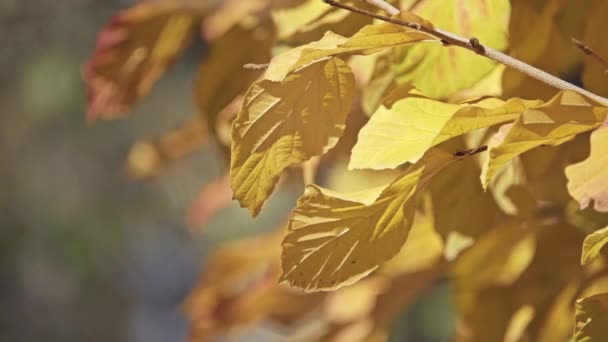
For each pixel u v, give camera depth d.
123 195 6.30
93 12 5.51
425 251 1.57
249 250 1.74
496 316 1.50
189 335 1.73
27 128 5.92
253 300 1.72
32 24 5.55
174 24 1.46
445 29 1.31
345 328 1.67
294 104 1.21
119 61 1.47
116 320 6.64
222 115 1.42
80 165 6.16
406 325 3.69
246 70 1.41
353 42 1.17
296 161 1.22
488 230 1.34
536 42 1.34
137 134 6.08
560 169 1.37
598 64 1.32
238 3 1.43
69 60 5.58
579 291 1.48
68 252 6.19
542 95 1.32
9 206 6.12
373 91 1.31
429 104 1.19
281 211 6.44
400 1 1.32
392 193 1.17
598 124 1.15
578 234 1.46
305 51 1.17
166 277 8.00
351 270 1.18
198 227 1.78
